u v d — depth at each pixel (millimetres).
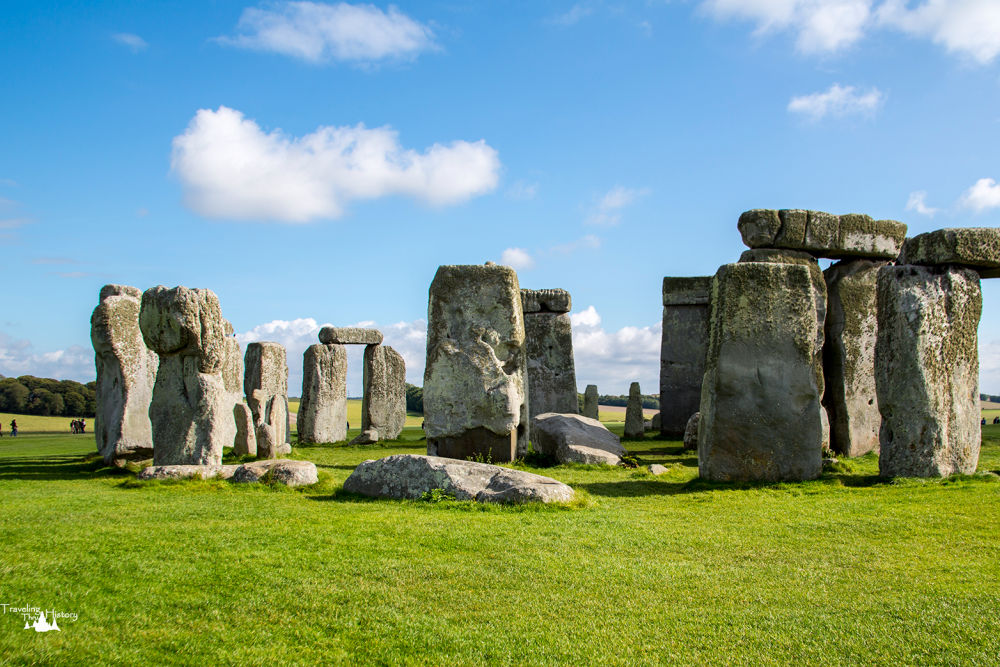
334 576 6309
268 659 4879
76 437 28828
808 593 5961
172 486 10805
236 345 20172
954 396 10492
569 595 5953
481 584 6168
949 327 10453
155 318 12398
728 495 9938
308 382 23219
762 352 10891
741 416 10867
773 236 15406
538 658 4906
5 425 39219
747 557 6945
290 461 11320
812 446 10734
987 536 7426
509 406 14188
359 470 10172
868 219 15680
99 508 8992
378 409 23969
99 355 15367
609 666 4805
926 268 10664
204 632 5270
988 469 11336
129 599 5766
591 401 23547
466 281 14703
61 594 5805
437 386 14500
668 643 5109
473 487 9516
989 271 11070
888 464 10672
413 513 8656
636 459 14539
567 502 8969
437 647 5070
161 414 12539
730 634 5227
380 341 24438
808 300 10898
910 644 5023
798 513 8688
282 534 7539
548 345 23156
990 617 5367
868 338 15586
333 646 5090
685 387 21453
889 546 7199
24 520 8234
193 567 6469
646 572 6477
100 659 4836
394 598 5867
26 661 4758
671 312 21812
